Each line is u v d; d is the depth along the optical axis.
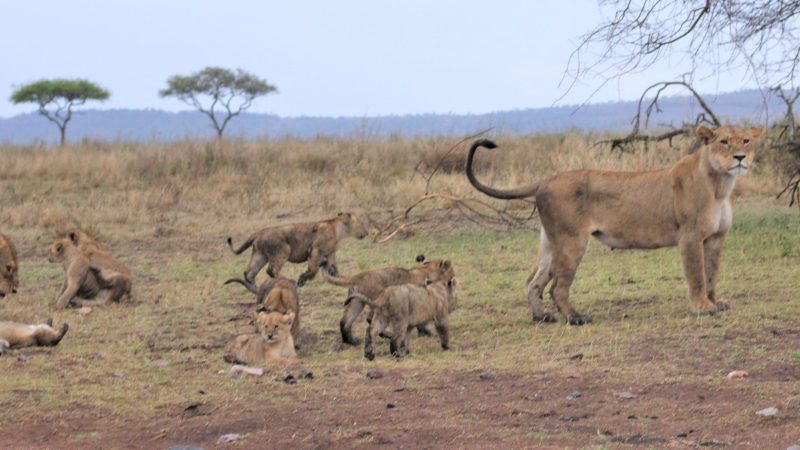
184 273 18.81
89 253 16.02
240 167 34.09
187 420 9.61
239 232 23.56
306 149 35.88
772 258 17.62
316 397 10.25
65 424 9.53
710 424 9.15
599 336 12.88
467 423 9.28
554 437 8.81
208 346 13.20
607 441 8.68
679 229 13.81
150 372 11.59
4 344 12.60
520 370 11.24
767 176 25.77
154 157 35.38
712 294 14.08
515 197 14.44
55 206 26.92
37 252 21.38
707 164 13.61
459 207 23.22
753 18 14.77
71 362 12.09
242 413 9.75
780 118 24.39
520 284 16.70
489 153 32.53
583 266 17.97
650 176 13.95
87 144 43.16
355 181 29.50
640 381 10.59
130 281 16.36
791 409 9.45
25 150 40.34
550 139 35.69
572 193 13.99
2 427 9.45
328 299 16.20
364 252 20.33
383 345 13.27
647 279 16.58
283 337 11.99
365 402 10.06
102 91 67.12
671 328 13.02
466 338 13.40
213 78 70.25
